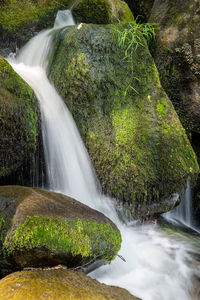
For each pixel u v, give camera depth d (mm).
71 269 1908
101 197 3303
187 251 2846
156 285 2359
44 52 4289
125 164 3156
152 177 3092
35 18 5117
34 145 2973
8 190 2271
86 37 3428
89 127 3352
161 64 4059
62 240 1928
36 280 1665
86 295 1602
